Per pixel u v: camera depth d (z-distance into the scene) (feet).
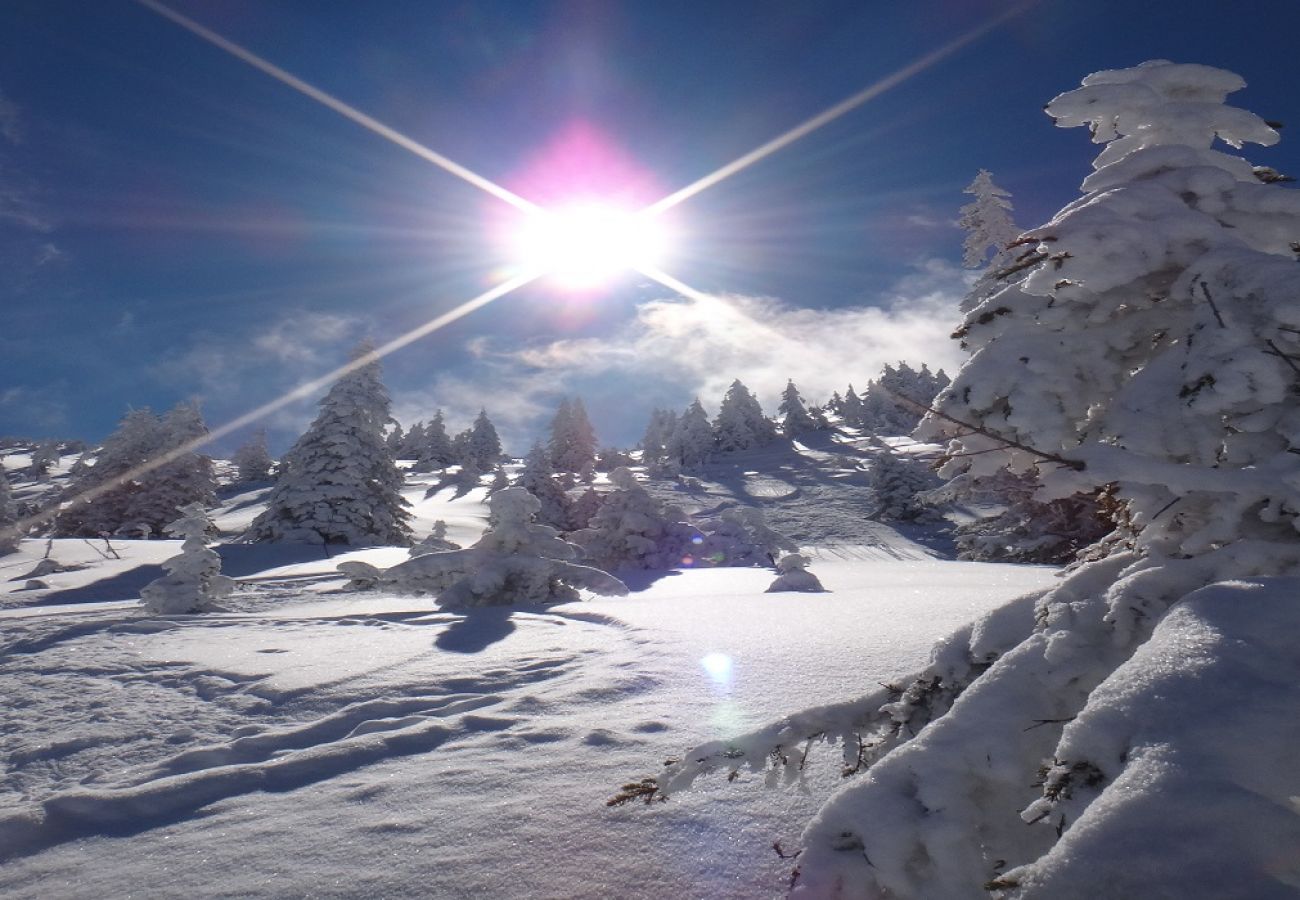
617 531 83.92
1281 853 3.75
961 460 8.08
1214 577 6.23
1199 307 7.20
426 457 307.17
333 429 92.27
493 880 7.97
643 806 9.33
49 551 86.84
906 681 7.97
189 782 11.75
